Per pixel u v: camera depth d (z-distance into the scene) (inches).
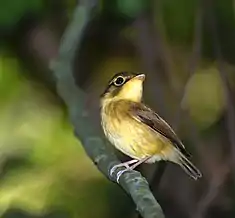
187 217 522.0
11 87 599.2
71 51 432.8
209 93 593.6
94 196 571.8
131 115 370.6
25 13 531.5
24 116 605.3
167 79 535.2
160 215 269.1
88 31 568.7
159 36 519.5
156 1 513.0
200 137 532.4
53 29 557.3
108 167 331.3
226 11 550.6
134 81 377.4
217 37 498.9
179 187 523.5
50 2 548.4
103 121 378.3
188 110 514.3
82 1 442.6
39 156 594.2
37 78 592.1
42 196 567.8
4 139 598.5
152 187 483.8
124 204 558.9
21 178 574.9
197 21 480.4
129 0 515.2
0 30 545.0
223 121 570.6
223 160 515.8
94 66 592.1
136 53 573.9
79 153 597.6
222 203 520.7
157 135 371.2
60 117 607.2
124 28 564.7
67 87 414.9
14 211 432.8
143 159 376.2
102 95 382.9
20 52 574.9
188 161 373.4
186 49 561.3
